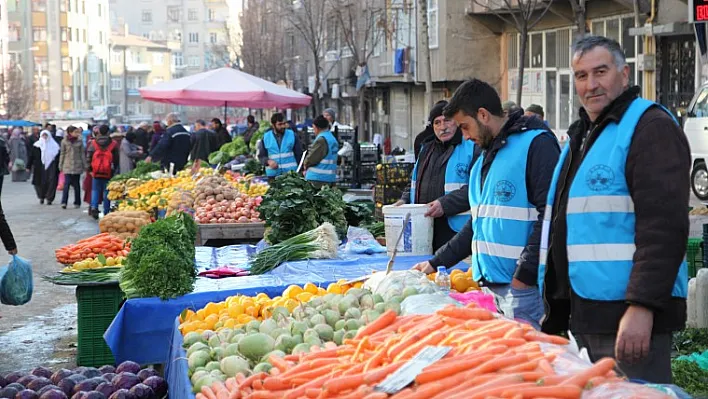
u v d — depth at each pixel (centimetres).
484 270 611
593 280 448
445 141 832
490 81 3148
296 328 571
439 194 841
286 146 1797
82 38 11850
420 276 641
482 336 433
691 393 644
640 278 422
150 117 12469
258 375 509
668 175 425
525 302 564
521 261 562
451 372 401
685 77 2130
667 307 435
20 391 620
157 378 645
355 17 3988
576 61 452
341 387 430
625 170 440
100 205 2584
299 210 989
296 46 5950
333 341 561
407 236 830
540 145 589
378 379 428
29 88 8569
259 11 6638
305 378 476
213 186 1407
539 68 2906
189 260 790
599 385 365
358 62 3781
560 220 469
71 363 937
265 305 671
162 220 824
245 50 6738
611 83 446
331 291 681
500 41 3131
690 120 1950
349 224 1123
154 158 2302
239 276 841
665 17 2070
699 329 820
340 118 5619
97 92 12312
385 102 4375
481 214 614
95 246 1089
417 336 460
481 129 601
